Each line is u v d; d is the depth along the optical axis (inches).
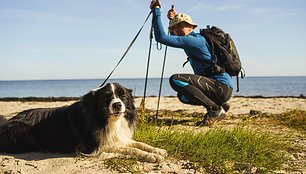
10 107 255.6
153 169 88.0
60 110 110.2
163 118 169.5
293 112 178.7
